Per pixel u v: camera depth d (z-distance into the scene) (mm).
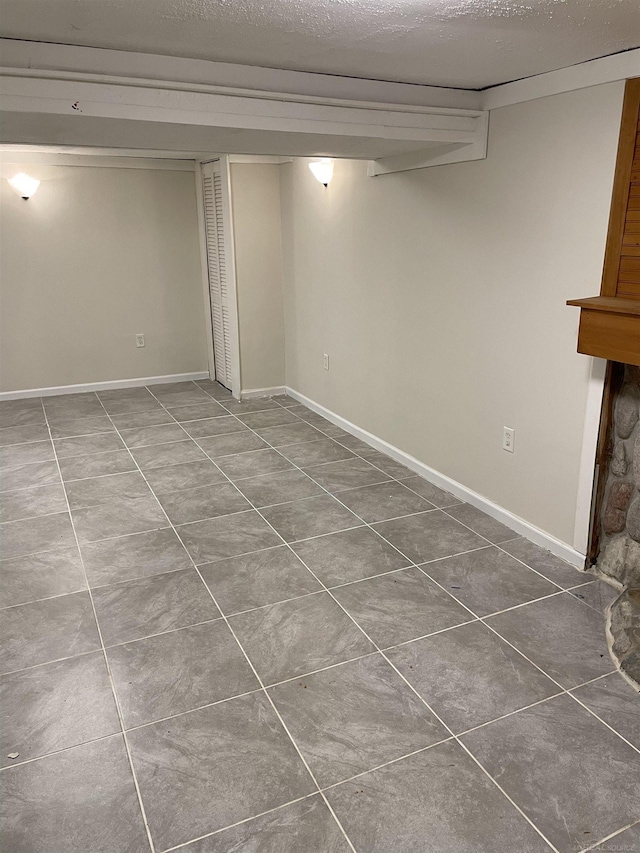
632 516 2516
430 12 1709
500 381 3039
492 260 2955
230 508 3385
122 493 3576
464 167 3018
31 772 1766
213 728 1917
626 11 1739
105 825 1613
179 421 4820
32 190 4973
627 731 1884
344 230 4172
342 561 2844
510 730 1894
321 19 1759
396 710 1978
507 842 1554
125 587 2660
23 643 2309
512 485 3076
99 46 2012
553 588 2605
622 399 2475
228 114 2283
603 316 2262
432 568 2771
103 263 5395
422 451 3756
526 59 2264
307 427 4680
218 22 1776
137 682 2111
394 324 3807
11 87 1975
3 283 5121
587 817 1618
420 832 1583
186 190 5535
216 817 1633
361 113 2529
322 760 1800
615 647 2230
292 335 5250
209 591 2627
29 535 3104
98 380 5641
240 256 5055
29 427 4684
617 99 2244
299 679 2117
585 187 2430
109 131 2395
